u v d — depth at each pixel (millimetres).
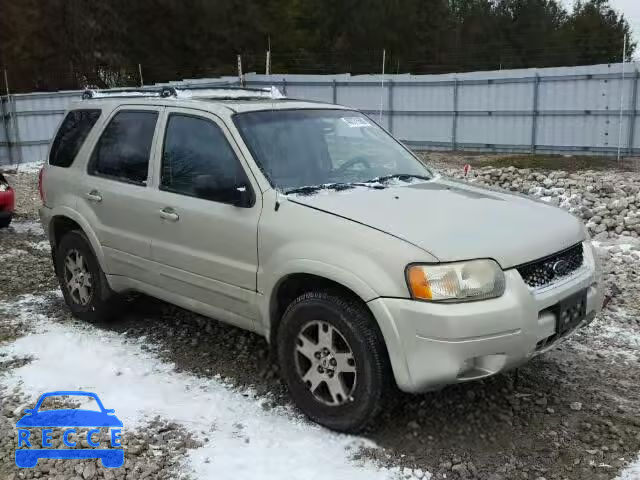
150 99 5109
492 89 26141
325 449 3645
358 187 4301
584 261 4090
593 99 23938
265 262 3992
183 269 4555
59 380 4516
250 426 3900
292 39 52969
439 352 3344
